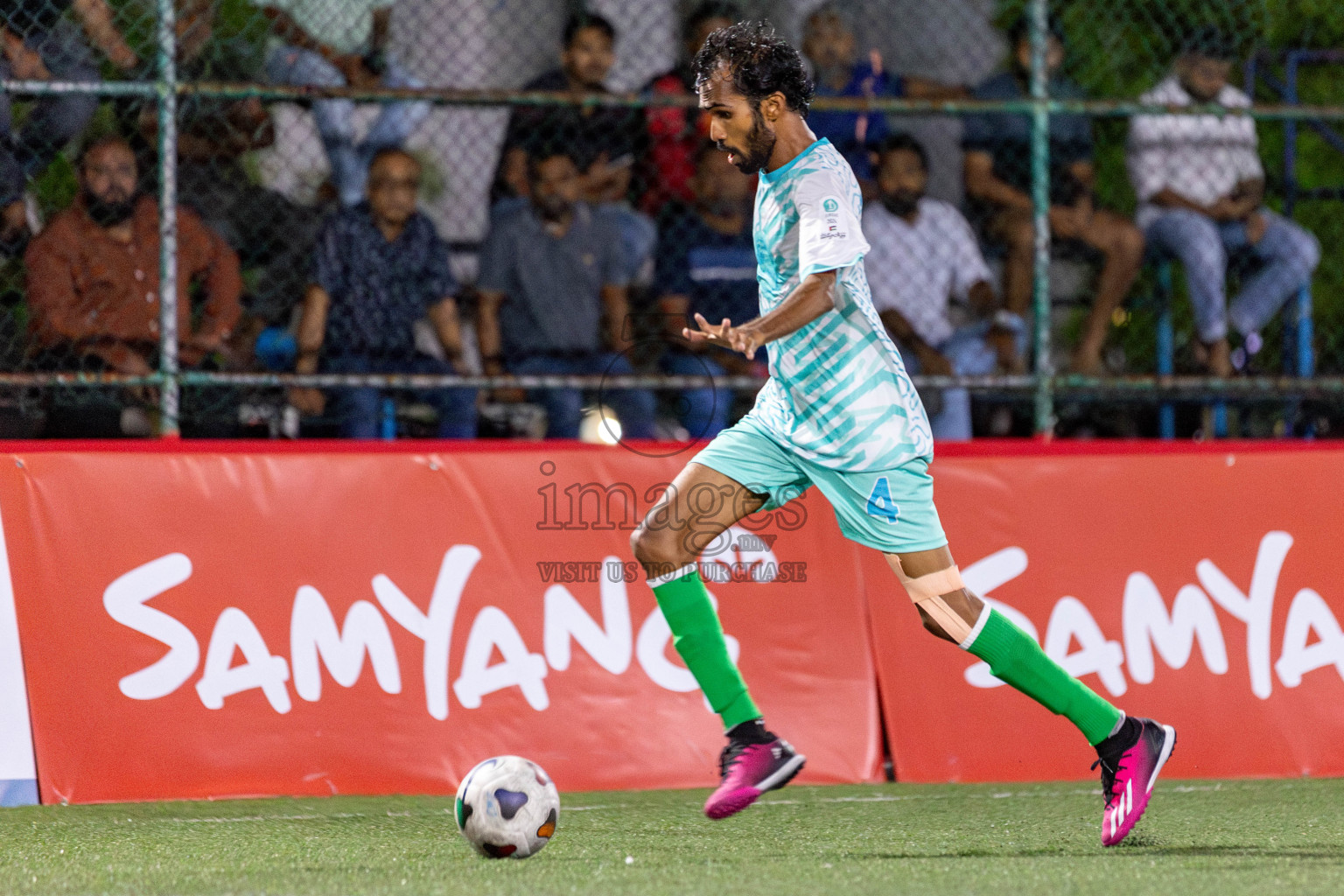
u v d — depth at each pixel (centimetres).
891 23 2580
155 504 1719
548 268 2150
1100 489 1866
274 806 1631
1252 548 1861
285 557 1731
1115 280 2342
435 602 1748
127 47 2045
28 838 1413
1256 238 2369
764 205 1267
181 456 1744
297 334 2108
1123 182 2503
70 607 1673
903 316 2230
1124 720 1292
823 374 1255
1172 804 1583
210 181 2111
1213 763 1786
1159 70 2528
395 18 2412
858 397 1255
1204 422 2433
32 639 1661
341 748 1691
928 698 1797
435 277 2133
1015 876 1119
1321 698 1820
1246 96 2402
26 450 1744
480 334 2164
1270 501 1880
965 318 2306
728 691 1301
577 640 1767
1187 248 2322
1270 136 2539
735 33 1252
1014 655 1281
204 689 1683
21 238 2019
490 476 1797
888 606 1822
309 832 1448
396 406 2138
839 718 1777
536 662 1752
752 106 1241
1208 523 1866
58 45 2009
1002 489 1853
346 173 2189
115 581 1689
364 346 2095
